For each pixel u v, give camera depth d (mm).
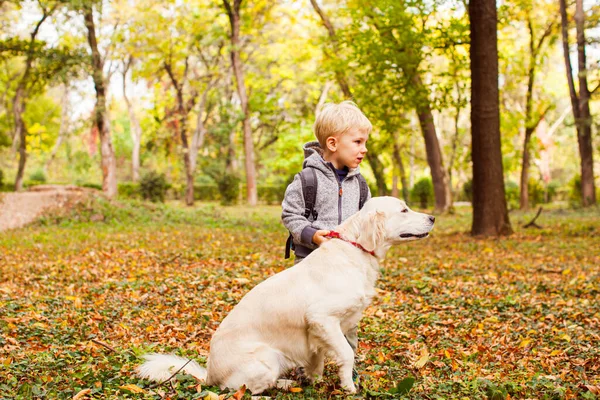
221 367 3742
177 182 46375
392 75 20094
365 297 3824
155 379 3963
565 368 4750
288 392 3896
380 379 4223
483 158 16328
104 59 34500
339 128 4078
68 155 50312
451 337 5844
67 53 30234
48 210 19438
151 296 7535
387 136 22281
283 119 43031
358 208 4250
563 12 28984
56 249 12875
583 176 31844
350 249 3838
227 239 15211
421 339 5730
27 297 7496
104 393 3801
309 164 4156
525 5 24266
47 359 4617
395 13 18594
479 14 15953
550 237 16000
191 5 36406
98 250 12617
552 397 3961
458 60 19906
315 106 42219
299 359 3820
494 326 6309
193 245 13562
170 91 43500
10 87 40031
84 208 19922
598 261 11555
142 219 20266
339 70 21984
